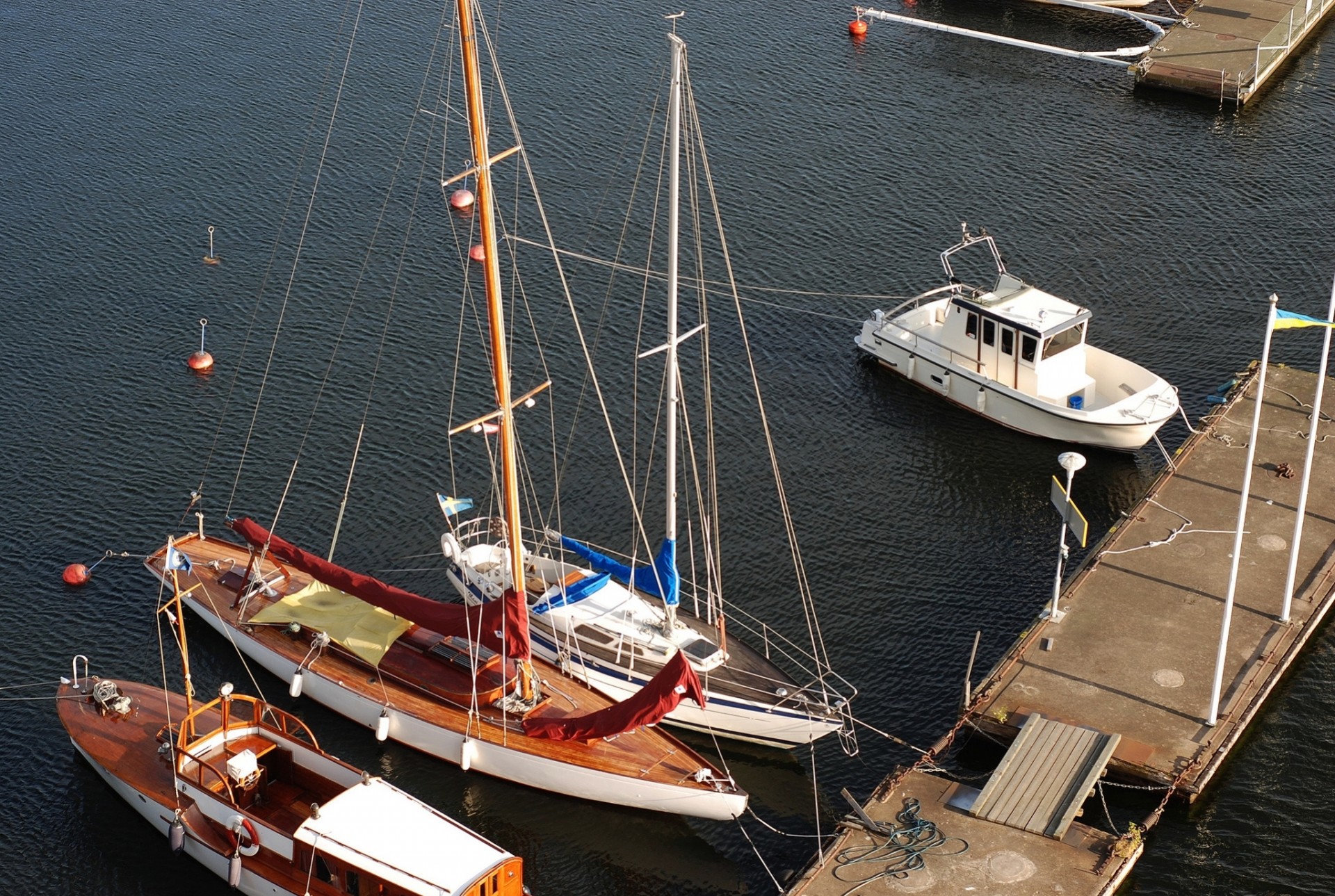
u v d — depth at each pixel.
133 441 70.19
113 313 78.56
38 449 69.56
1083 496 67.62
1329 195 87.50
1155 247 83.25
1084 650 56.16
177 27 105.75
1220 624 57.28
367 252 83.00
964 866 47.09
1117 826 50.38
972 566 63.41
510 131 93.12
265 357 75.38
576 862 50.66
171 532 64.88
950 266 81.19
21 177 89.44
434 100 96.38
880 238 84.38
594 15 106.31
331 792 50.41
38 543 64.31
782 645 59.44
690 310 79.12
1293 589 58.38
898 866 47.16
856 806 49.22
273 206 86.88
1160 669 55.16
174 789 51.00
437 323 77.75
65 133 93.56
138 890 49.62
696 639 55.94
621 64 100.31
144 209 86.75
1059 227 85.12
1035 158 91.44
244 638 57.53
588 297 79.81
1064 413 69.06
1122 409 68.88
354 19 106.12
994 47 104.06
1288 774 53.25
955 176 89.81
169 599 60.72
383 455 69.31
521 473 68.25
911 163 91.06
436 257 82.62
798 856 50.94
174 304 79.12
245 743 51.19
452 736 52.78
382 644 54.81
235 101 96.81
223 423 71.19
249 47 102.94
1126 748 51.62
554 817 52.16
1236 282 80.56
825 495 67.50
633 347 76.38
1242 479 64.50
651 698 49.44
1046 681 54.72
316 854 46.12
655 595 58.94
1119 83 99.62
